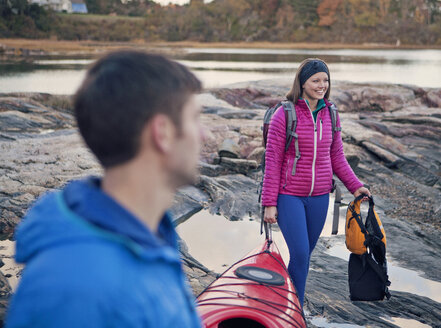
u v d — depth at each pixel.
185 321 0.59
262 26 104.81
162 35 100.62
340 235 4.88
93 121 0.57
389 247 4.58
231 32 104.19
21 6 85.31
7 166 6.45
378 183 7.15
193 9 105.06
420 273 4.05
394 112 14.32
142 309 0.51
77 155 7.14
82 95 0.58
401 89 16.28
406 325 3.25
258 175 7.01
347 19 104.69
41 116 11.61
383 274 2.90
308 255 2.81
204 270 3.89
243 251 4.36
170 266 0.59
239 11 104.69
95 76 0.58
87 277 0.47
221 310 2.13
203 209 5.58
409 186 7.05
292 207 2.81
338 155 3.02
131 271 0.51
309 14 105.38
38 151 7.33
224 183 6.38
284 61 48.62
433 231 5.13
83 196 0.55
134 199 0.60
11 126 10.21
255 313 2.13
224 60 48.72
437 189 7.04
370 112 14.64
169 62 0.62
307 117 2.79
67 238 0.49
